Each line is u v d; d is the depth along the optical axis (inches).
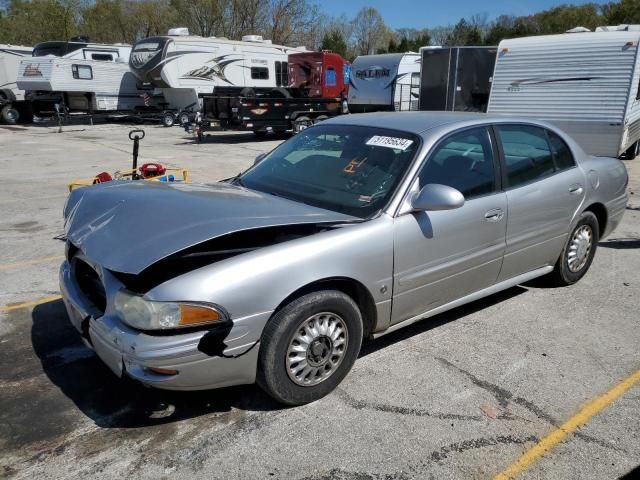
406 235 127.6
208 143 688.4
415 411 118.9
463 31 2217.0
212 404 121.0
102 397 123.5
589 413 119.0
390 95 877.2
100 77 879.7
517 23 2219.5
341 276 116.8
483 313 169.8
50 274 202.5
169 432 111.4
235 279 104.3
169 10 1856.5
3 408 119.0
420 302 136.7
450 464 103.0
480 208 143.9
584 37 449.1
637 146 531.8
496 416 117.6
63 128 860.0
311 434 111.0
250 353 108.1
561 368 137.6
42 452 105.0
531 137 166.1
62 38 1731.1
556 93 467.2
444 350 145.9
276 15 1847.9
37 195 342.3
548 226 168.2
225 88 703.7
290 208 125.0
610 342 151.7
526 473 100.9
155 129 865.5
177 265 110.3
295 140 167.8
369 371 134.6
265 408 119.7
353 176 139.5
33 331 156.1
